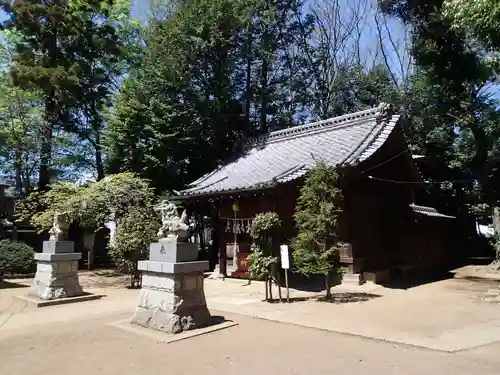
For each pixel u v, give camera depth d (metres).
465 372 4.77
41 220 15.52
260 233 10.00
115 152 18.52
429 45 16.58
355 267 12.76
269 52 21.59
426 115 20.12
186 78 18.80
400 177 15.76
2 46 20.03
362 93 25.62
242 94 21.33
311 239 9.85
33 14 17.59
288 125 23.55
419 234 17.52
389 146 14.66
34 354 5.75
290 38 24.56
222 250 14.45
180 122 18.22
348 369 4.91
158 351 5.78
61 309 9.13
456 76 16.44
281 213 12.55
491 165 17.03
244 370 4.93
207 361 5.30
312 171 10.40
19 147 19.02
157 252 7.30
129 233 12.60
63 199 15.52
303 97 24.62
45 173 19.86
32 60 17.86
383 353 5.58
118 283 13.62
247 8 20.20
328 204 9.89
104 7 20.64
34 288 10.59
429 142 20.80
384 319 7.84
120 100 19.09
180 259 7.00
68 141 20.95
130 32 22.86
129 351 5.81
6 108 18.42
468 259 20.34
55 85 17.09
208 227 20.33
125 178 15.17
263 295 10.91
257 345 6.05
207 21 18.73
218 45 19.11
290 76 24.34
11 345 6.23
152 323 7.08
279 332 6.85
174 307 6.83
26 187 20.41
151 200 15.12
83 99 19.17
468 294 10.84
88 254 18.12
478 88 17.91
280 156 15.44
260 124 23.00
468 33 13.57
